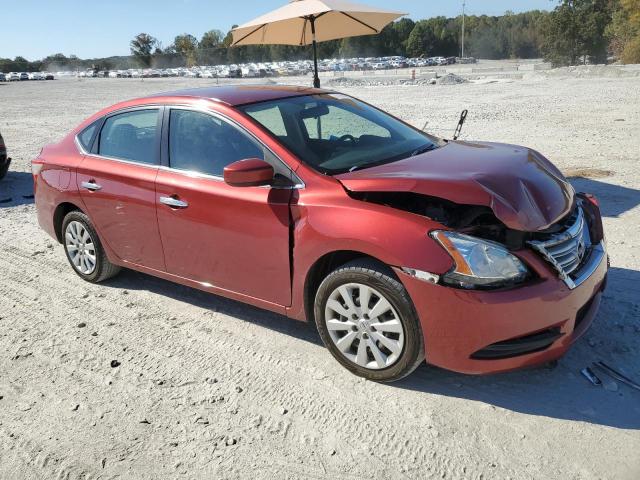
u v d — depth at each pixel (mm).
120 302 4859
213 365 3787
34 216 7809
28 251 6316
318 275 3619
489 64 85375
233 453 2965
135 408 3383
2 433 3232
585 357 3559
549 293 2977
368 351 3426
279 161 3674
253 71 80438
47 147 5508
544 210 3178
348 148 3922
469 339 2998
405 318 3143
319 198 3424
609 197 6840
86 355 4023
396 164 3676
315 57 9227
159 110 4426
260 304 3916
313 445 2986
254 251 3775
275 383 3535
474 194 3025
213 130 4039
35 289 5242
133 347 4090
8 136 16297
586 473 2664
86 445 3090
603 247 3598
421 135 4535
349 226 3244
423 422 3088
